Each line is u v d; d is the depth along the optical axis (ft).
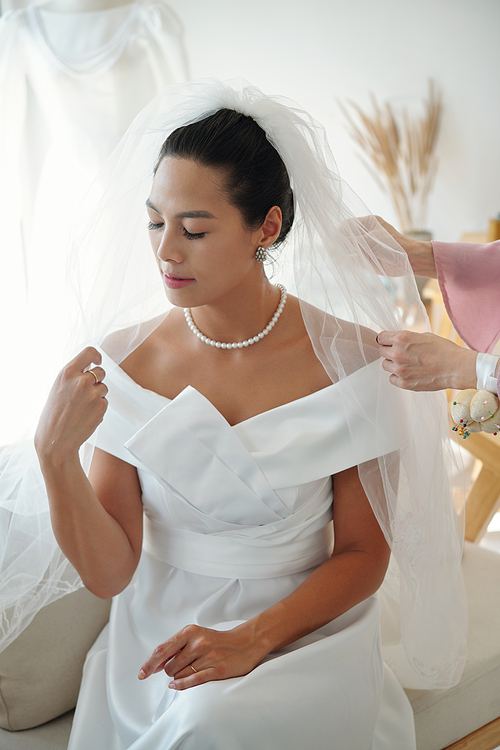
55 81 8.18
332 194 3.55
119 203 3.66
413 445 3.74
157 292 4.06
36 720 3.92
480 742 4.37
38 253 8.23
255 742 2.98
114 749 3.47
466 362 3.47
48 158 8.45
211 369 3.84
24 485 3.80
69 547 3.55
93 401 3.28
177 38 8.36
